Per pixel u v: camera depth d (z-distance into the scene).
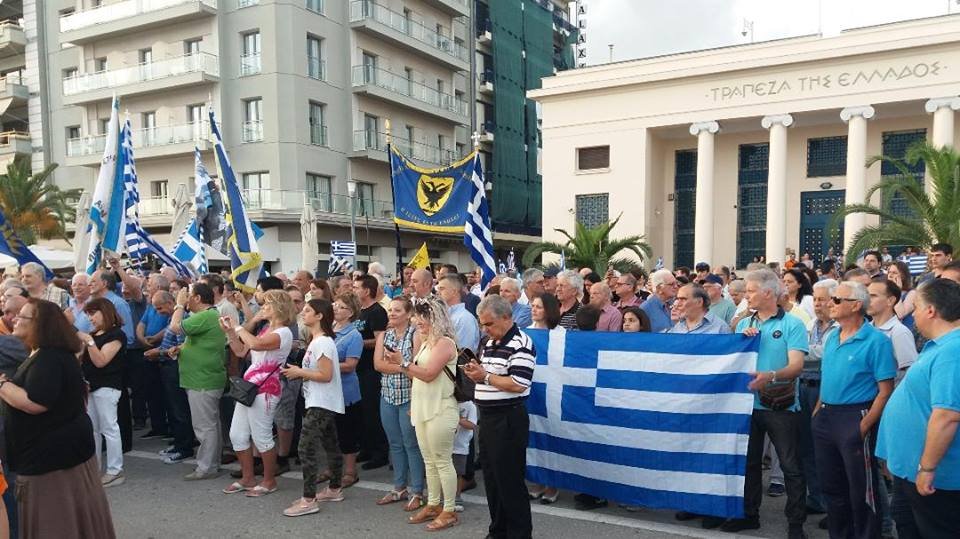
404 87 33.97
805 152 26.86
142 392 8.37
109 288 7.73
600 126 28.66
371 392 6.75
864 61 23.73
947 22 22.69
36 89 33.97
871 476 4.20
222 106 28.66
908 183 13.48
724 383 4.97
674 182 29.48
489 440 4.51
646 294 8.60
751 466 4.93
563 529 5.02
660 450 5.17
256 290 7.89
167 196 30.08
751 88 25.61
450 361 5.04
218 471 6.59
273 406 5.87
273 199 28.08
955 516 3.27
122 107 30.86
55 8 33.19
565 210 29.44
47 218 28.88
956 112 23.27
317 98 29.50
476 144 8.23
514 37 42.44
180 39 29.31
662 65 27.52
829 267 11.67
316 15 29.50
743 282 6.46
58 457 3.81
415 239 34.69
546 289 7.38
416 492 5.50
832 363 4.32
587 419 5.49
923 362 3.39
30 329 3.86
